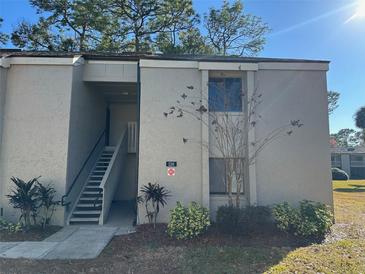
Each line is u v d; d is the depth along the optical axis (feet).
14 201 31.91
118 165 46.57
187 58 38.58
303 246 27.12
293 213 31.48
